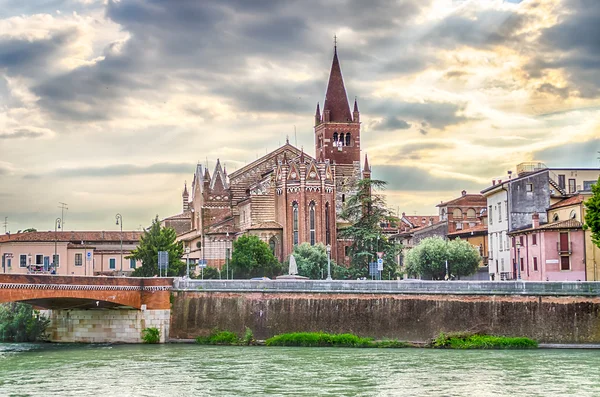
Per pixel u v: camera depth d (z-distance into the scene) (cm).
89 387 8950
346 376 9481
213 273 18962
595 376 9325
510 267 16112
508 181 16125
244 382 9156
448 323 12262
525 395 8344
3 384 9144
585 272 14088
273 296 12862
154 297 13175
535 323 12069
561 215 15250
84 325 13588
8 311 14375
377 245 18738
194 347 12388
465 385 8875
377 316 12519
